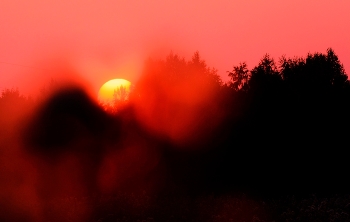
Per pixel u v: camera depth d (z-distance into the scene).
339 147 58.78
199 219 35.91
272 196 52.62
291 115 58.94
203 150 57.78
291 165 57.09
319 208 37.94
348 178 58.28
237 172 56.88
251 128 57.50
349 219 34.62
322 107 61.53
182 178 57.28
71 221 35.81
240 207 39.91
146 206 40.28
